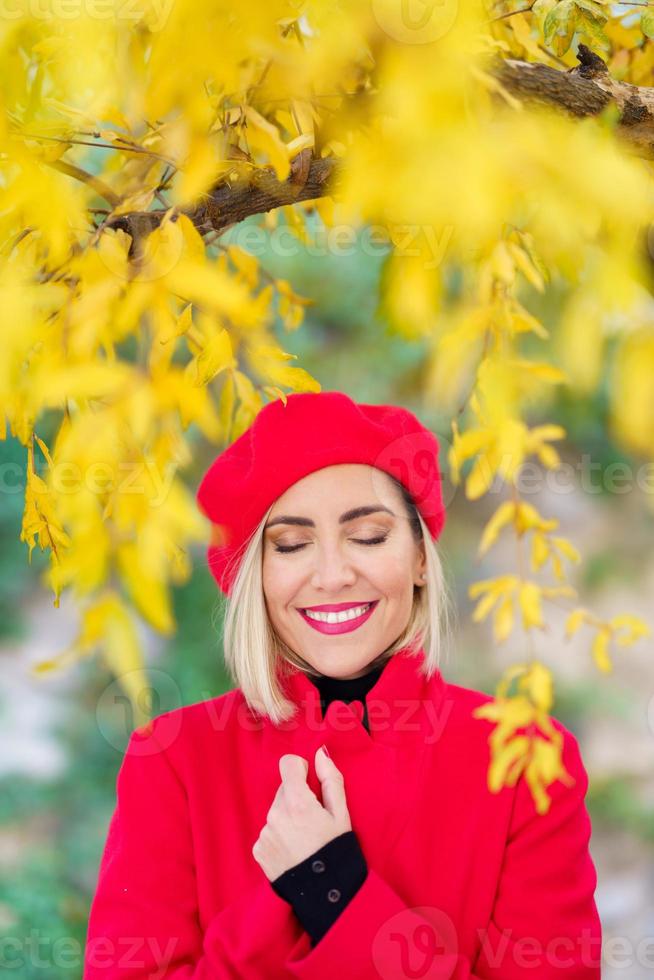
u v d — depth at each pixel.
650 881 3.75
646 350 0.46
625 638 0.85
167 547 0.73
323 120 0.71
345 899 1.09
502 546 4.44
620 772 4.10
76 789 3.84
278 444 1.15
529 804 1.18
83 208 0.79
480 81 0.50
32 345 0.69
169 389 0.60
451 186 0.47
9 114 0.72
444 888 1.17
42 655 4.26
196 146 0.62
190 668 4.08
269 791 1.23
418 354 4.54
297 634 1.21
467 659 4.27
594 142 0.49
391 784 1.21
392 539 1.19
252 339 0.69
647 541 4.71
